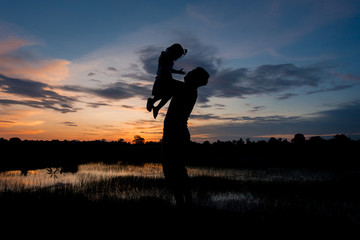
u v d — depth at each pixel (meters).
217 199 5.65
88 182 8.01
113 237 2.86
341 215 4.15
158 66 3.75
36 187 6.92
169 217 3.47
